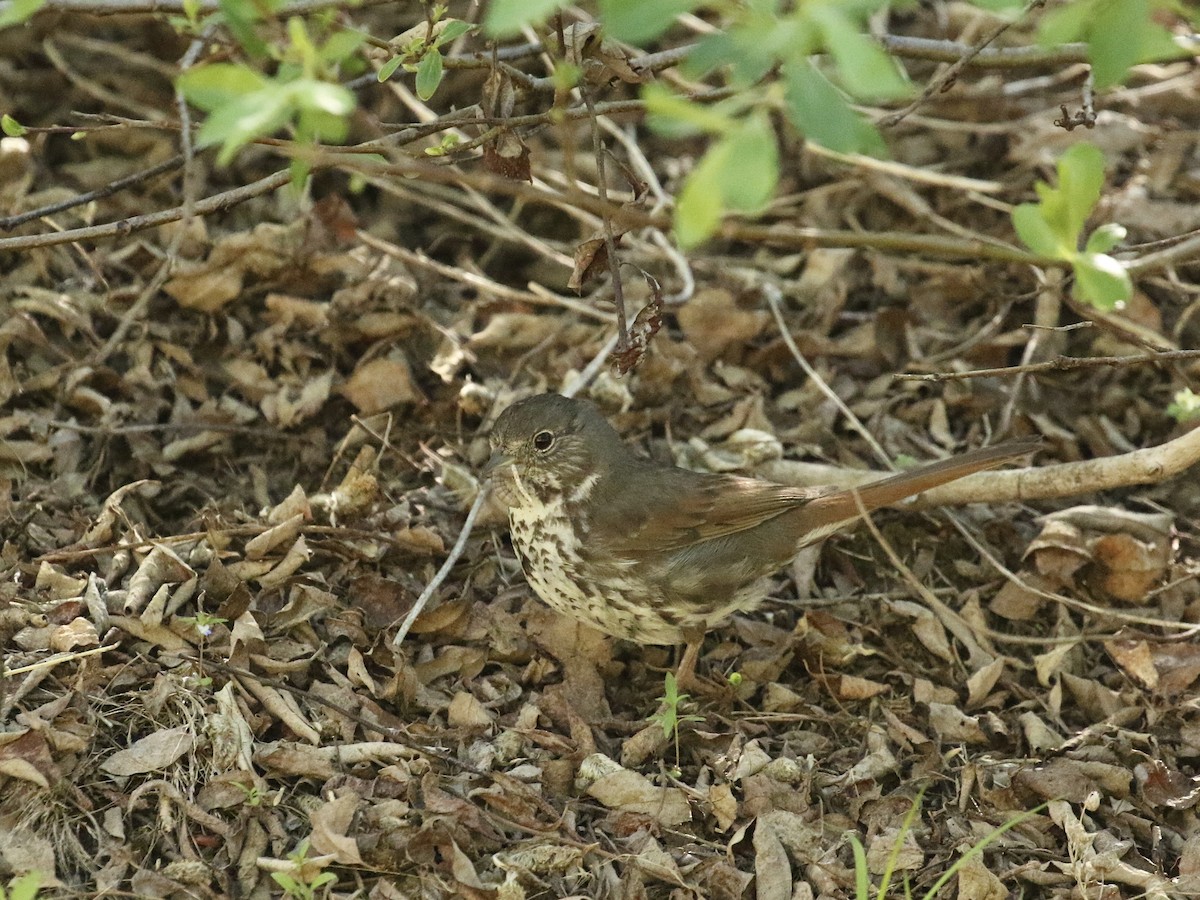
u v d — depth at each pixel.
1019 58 10.70
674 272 13.78
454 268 13.91
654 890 8.89
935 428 12.73
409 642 10.38
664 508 10.09
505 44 14.71
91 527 10.55
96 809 8.59
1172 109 15.21
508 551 11.34
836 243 7.29
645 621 10.34
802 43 5.30
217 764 8.95
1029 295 11.65
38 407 11.55
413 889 8.51
